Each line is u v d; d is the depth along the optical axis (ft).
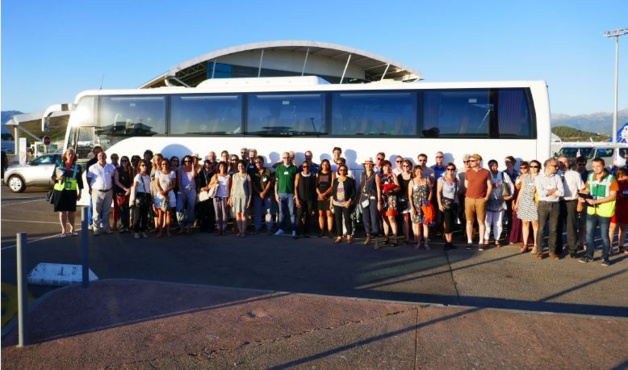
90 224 39.70
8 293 22.22
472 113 36.94
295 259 29.78
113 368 14.01
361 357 14.75
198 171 39.04
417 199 32.94
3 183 78.64
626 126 107.24
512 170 34.83
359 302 19.75
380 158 36.42
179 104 42.27
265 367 14.15
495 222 34.14
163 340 15.90
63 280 23.24
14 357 14.60
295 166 37.52
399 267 27.84
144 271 26.45
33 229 39.81
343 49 89.45
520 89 36.45
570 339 15.96
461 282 24.64
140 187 36.09
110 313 18.30
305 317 18.01
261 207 39.19
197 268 27.22
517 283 24.50
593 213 28.99
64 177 35.27
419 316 18.15
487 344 15.62
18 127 91.71
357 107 38.93
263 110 40.63
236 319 17.76
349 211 35.22
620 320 17.61
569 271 27.02
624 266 28.25
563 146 100.73
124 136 43.01
